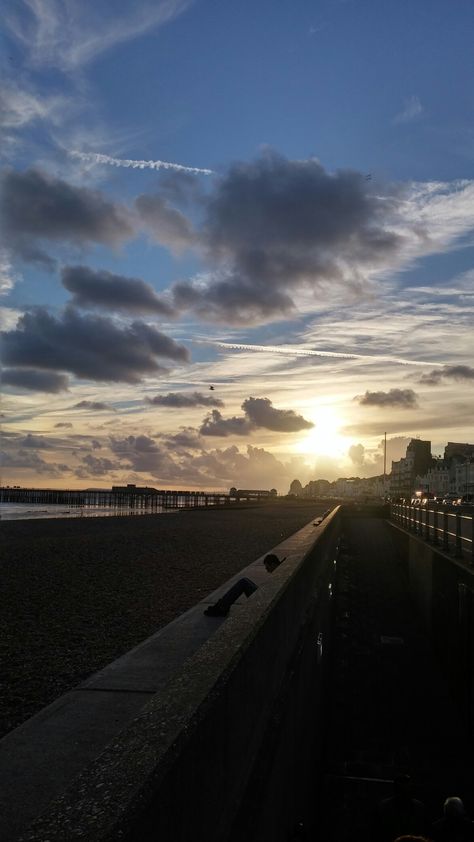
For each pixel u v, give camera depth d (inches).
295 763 227.1
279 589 200.4
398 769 429.4
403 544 1248.8
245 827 117.4
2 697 209.2
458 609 560.7
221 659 117.8
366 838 351.6
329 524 792.3
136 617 364.5
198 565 660.7
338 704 546.6
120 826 61.4
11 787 106.3
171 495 7691.9
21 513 3907.5
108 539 1037.8
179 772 78.6
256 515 2340.1
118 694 165.2
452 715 524.4
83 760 118.9
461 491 7696.9
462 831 211.6
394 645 711.1
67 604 410.6
